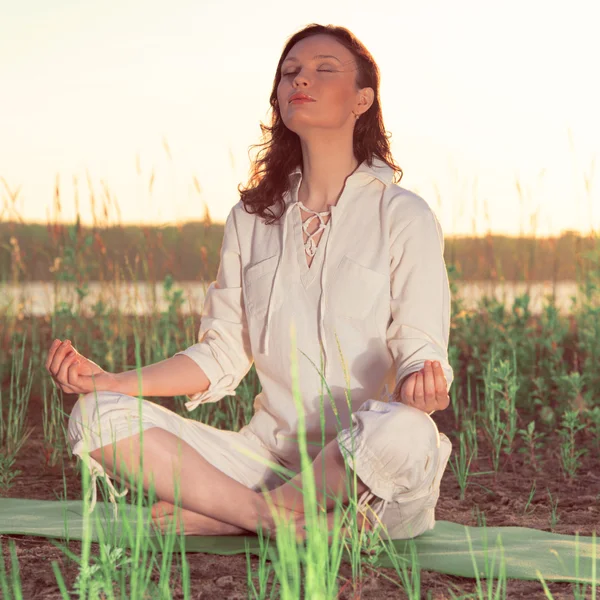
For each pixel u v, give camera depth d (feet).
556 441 13.89
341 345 8.35
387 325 8.48
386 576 6.88
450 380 8.25
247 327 9.16
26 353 18.70
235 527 8.21
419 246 8.43
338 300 8.41
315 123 8.61
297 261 8.66
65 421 15.21
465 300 20.58
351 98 8.81
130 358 18.35
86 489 6.36
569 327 20.27
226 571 7.19
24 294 19.75
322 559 5.89
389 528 8.18
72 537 8.13
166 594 6.08
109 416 7.63
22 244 19.63
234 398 15.12
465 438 14.25
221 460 8.41
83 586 5.87
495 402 15.15
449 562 7.48
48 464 12.46
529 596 6.64
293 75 8.80
